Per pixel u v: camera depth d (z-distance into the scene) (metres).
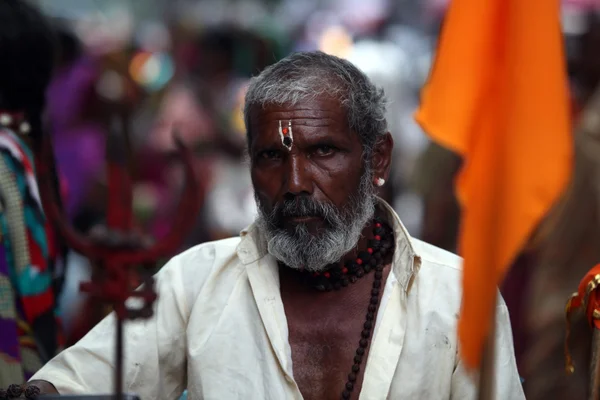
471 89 3.83
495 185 3.77
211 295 4.89
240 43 12.75
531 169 3.76
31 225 5.65
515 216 3.76
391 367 4.64
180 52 12.73
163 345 4.88
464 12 3.82
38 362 5.64
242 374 4.73
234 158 11.50
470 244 3.82
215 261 4.98
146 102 11.47
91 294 3.70
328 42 15.36
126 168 3.70
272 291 4.87
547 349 7.88
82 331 7.94
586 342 7.49
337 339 4.83
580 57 8.59
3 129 5.70
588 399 4.54
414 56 14.89
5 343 5.41
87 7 13.21
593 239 7.80
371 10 16.11
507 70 3.76
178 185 10.68
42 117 5.95
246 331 4.80
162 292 4.95
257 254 4.92
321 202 4.73
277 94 4.74
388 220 5.06
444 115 3.86
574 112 8.59
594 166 7.73
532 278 8.27
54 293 5.95
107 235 3.66
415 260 4.79
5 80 5.69
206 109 11.82
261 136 4.76
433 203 9.45
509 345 4.74
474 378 4.65
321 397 4.75
